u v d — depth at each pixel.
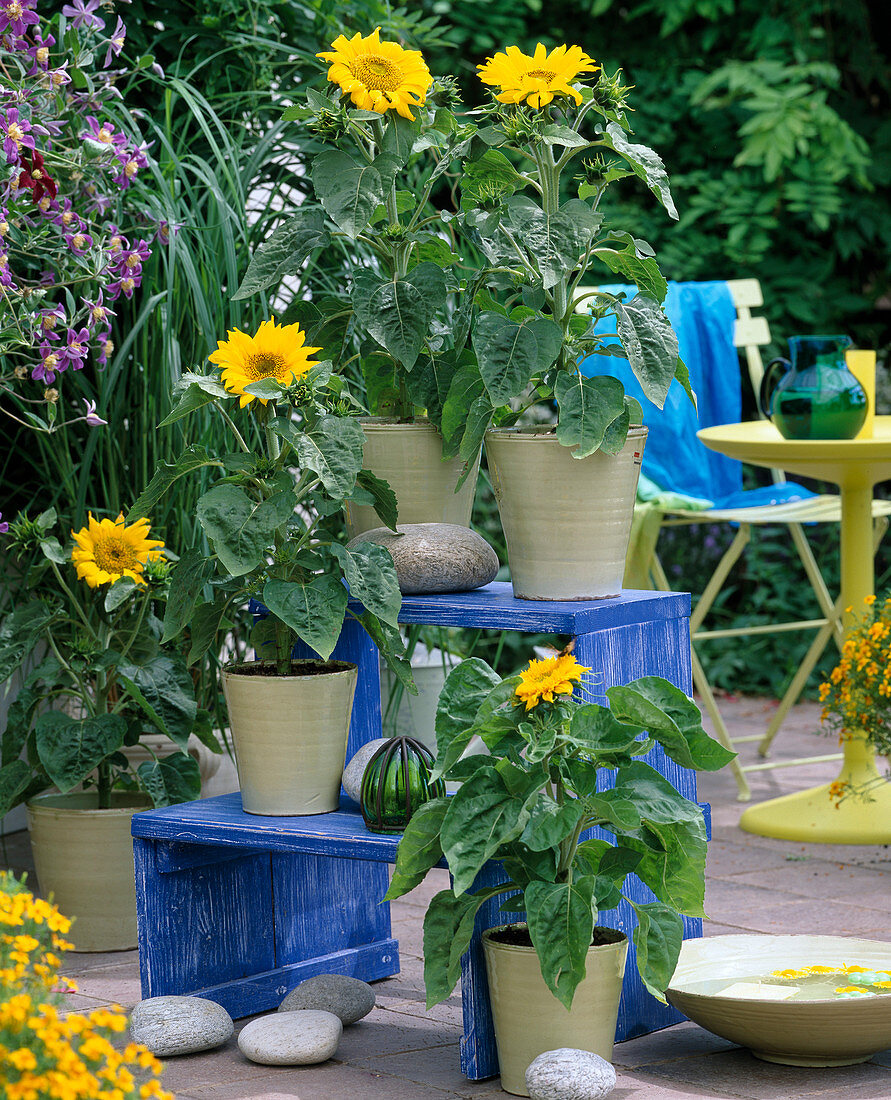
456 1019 4.07
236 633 5.52
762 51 10.16
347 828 3.69
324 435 3.68
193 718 4.68
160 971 3.91
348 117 3.93
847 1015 3.43
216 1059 3.75
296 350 3.76
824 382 5.65
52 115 4.80
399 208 4.34
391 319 3.99
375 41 3.91
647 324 3.78
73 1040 2.69
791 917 4.79
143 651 4.81
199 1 6.00
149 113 6.00
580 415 3.65
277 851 3.89
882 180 10.17
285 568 3.85
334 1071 3.64
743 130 9.66
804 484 9.84
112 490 5.15
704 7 9.97
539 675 3.32
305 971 4.29
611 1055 3.52
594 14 9.98
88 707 4.73
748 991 3.77
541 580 3.78
